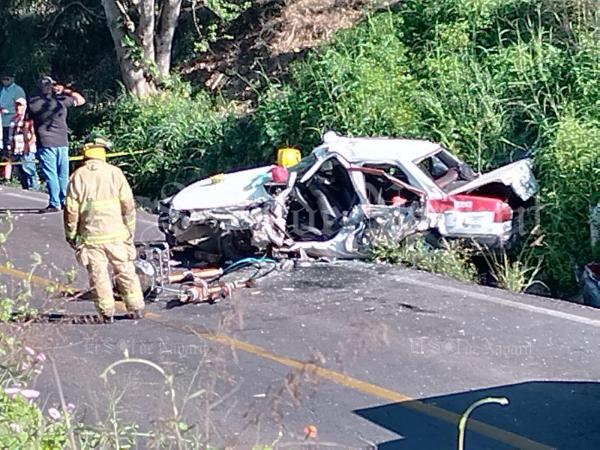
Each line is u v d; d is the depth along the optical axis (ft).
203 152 59.26
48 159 50.14
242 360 27.22
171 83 67.72
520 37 54.44
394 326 30.58
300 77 56.44
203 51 71.72
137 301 31.78
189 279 36.86
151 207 57.57
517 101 49.85
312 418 23.20
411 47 57.57
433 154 40.83
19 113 60.49
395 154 39.68
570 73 49.44
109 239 31.30
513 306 32.86
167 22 67.67
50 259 39.65
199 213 38.70
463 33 55.72
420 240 38.83
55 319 30.22
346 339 28.89
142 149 61.98
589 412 23.91
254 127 57.77
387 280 36.22
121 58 68.03
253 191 39.14
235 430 21.20
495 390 25.32
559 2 54.54
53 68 80.12
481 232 38.47
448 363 27.25
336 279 36.42
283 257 38.65
